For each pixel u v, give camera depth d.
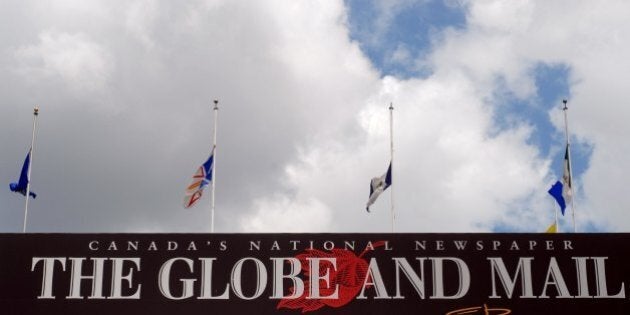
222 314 41.25
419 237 42.16
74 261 41.75
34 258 41.75
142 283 41.56
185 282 41.59
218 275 41.66
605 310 41.41
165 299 41.41
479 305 41.44
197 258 41.84
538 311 41.41
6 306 41.16
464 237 42.19
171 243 42.03
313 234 42.22
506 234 42.22
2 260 41.66
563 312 41.41
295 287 41.56
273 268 41.78
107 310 41.25
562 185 49.31
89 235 42.06
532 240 42.16
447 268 41.84
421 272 41.75
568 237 42.19
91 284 41.53
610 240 42.09
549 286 41.62
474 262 41.88
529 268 41.84
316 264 41.84
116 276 41.59
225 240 42.06
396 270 41.78
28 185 46.41
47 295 41.38
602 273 41.75
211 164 47.34
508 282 41.66
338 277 41.69
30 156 46.88
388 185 47.59
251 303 41.41
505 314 41.31
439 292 41.56
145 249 41.91
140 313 41.22
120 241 42.00
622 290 41.59
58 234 42.06
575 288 41.66
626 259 41.91
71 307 41.25
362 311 41.38
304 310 41.31
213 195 46.91
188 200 46.88
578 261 41.91
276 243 42.06
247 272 41.72
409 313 41.34
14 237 41.94
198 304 41.38
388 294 41.53
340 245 42.06
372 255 41.97
